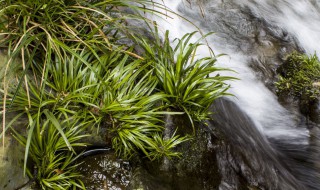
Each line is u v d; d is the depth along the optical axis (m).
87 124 3.50
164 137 3.84
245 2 7.34
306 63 6.05
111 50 3.96
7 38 3.79
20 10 3.86
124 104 3.65
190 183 3.79
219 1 7.21
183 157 3.84
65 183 3.27
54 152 3.34
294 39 6.89
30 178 3.24
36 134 3.36
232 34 6.62
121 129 3.66
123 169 3.57
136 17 4.18
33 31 3.92
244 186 4.12
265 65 6.20
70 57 4.00
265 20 7.03
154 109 3.73
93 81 3.79
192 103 3.95
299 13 7.70
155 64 4.09
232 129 4.67
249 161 4.34
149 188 3.46
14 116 3.36
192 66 4.14
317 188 4.73
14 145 3.16
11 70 3.35
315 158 5.09
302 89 5.73
